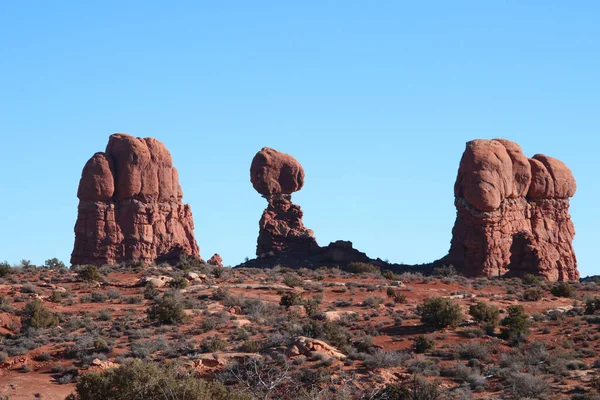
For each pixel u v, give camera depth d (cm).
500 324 10656
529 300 12700
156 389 6950
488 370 9006
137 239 19000
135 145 19462
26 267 15188
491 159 18675
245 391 6956
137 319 10962
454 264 18238
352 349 9544
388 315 11200
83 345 9819
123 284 13362
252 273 15012
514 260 17212
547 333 10331
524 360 9306
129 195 19212
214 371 8931
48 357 9625
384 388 8144
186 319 10844
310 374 8650
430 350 9650
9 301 11838
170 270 15112
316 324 10031
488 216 18162
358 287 13538
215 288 12975
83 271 13788
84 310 11500
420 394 8119
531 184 19525
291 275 14775
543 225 19500
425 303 10906
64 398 8644
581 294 13412
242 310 11562
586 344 9844
